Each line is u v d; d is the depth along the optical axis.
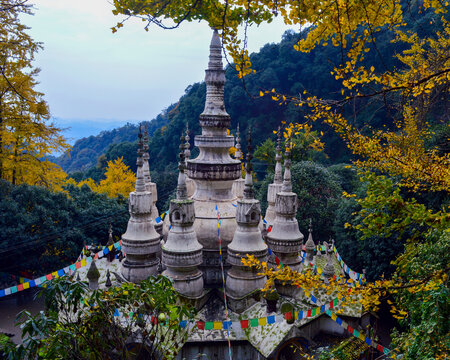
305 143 48.25
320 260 32.19
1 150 44.69
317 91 68.81
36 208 40.72
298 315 20.48
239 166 25.70
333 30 9.44
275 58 78.00
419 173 12.70
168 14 11.44
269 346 20.31
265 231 27.59
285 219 24.88
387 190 8.98
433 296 11.98
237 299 22.62
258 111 77.38
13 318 34.94
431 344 12.00
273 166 60.31
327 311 20.77
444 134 23.75
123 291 13.17
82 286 12.34
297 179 48.16
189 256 22.25
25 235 39.12
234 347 21.34
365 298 10.39
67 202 44.22
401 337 15.98
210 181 25.19
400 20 9.47
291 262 24.94
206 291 23.48
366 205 9.05
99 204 49.75
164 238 26.64
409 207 8.61
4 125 42.41
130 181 72.31
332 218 46.75
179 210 22.27
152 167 93.75
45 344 11.70
